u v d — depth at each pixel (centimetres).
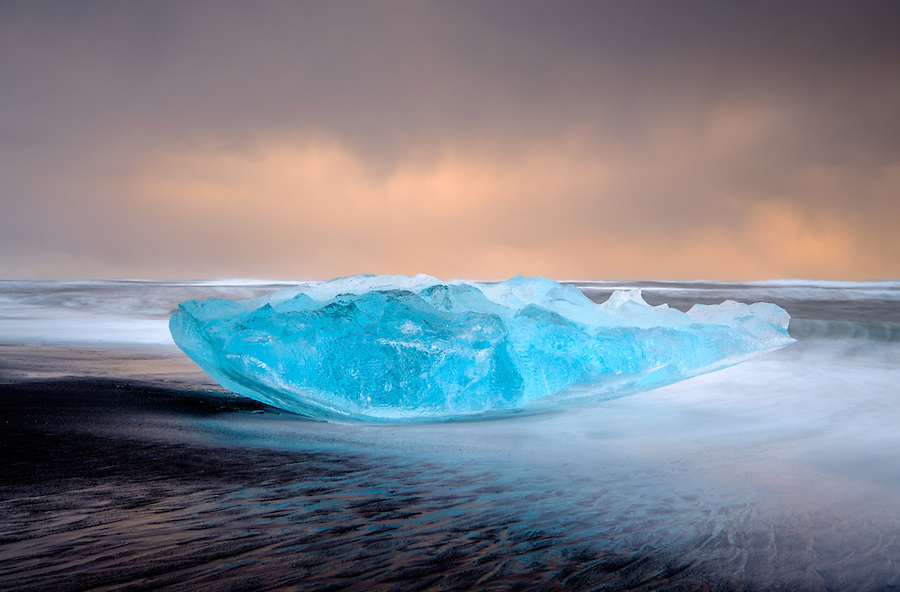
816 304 1415
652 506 245
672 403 407
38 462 302
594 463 303
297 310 434
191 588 179
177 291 2025
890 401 387
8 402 442
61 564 193
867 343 600
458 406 397
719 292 1852
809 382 441
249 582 183
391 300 416
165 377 584
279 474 290
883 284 2578
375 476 287
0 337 925
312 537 216
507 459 314
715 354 455
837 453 300
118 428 375
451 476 287
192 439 354
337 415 408
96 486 268
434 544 211
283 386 401
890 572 190
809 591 180
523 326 417
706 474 281
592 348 420
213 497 257
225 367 417
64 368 630
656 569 193
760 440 327
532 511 242
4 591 176
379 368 398
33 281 2861
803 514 234
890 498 246
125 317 1293
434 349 400
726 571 192
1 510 238
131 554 201
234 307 452
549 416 399
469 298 432
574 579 186
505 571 191
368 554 203
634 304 487
